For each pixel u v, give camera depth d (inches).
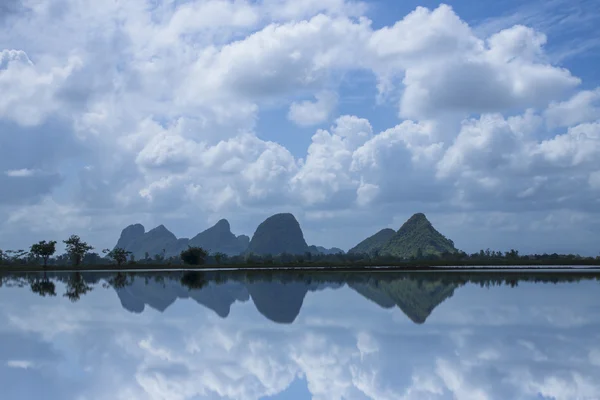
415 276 2709.2
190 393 520.4
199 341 778.8
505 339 767.7
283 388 537.3
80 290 1927.9
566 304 1230.3
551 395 492.7
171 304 1325.0
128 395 510.0
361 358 655.8
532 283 2018.9
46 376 577.6
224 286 2054.6
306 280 2448.3
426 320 968.9
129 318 1046.4
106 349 723.4
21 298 1577.3
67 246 6250.0
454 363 621.0
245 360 654.5
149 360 655.1
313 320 984.9
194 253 6131.9
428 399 492.4
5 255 7096.5
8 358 667.4
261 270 4264.3
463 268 4173.2
